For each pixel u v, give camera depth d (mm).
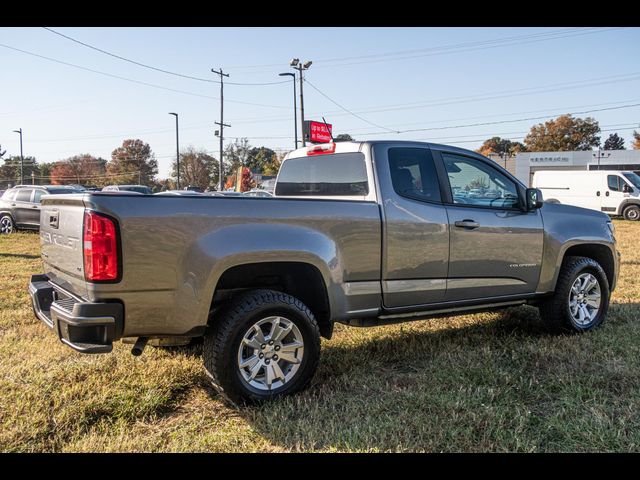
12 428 2941
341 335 4902
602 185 21703
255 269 3498
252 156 83438
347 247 3635
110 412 3225
